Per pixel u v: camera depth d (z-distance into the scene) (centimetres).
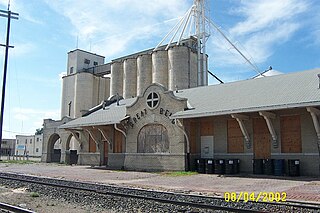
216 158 2578
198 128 2723
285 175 2194
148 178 2177
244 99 2388
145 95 2861
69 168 3198
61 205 1204
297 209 1045
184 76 4394
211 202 1216
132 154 2894
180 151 2580
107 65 5794
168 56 4534
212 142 2631
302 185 1666
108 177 2270
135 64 4919
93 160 3553
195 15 4728
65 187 1641
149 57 4744
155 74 4572
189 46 4731
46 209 1119
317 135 2067
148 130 2822
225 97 2598
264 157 2348
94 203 1230
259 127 2402
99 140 3503
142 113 2864
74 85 5900
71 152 4009
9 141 10619
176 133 2617
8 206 1073
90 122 3195
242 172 2431
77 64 6303
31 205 1198
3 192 1549
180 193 1476
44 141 4612
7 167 3428
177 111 2617
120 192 1515
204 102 2647
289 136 2247
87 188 1614
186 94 3091
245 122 2456
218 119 2616
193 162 2638
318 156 2098
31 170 2962
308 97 1986
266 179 1991
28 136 9281
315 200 1207
